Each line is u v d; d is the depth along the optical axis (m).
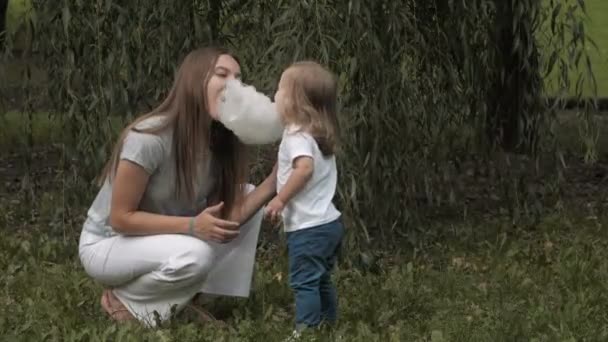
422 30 6.45
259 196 4.60
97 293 5.14
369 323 4.77
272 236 6.59
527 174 7.11
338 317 4.75
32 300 5.07
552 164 6.89
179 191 4.44
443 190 7.19
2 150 9.30
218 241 4.41
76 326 4.60
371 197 5.89
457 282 5.56
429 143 6.38
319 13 5.56
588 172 9.09
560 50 6.28
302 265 4.39
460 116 6.70
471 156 7.96
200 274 4.43
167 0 6.11
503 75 6.69
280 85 4.39
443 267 6.02
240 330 4.51
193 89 4.34
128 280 4.51
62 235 6.60
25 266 5.84
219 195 4.58
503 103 6.95
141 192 4.38
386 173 6.04
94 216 4.57
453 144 6.94
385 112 5.82
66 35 5.98
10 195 7.97
